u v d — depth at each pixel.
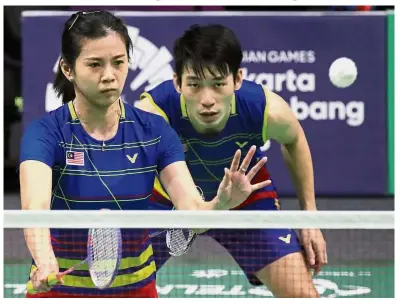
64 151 5.96
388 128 13.53
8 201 13.97
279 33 13.30
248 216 5.82
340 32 13.32
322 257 7.35
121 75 5.89
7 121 14.41
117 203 6.04
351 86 13.43
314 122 13.48
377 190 13.61
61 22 13.27
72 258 6.11
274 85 13.40
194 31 6.54
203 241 11.93
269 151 13.45
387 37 13.35
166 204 7.55
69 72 6.02
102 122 5.96
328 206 13.11
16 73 14.44
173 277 10.28
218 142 7.23
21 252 10.38
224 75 6.52
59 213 5.69
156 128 6.10
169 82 7.27
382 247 11.47
